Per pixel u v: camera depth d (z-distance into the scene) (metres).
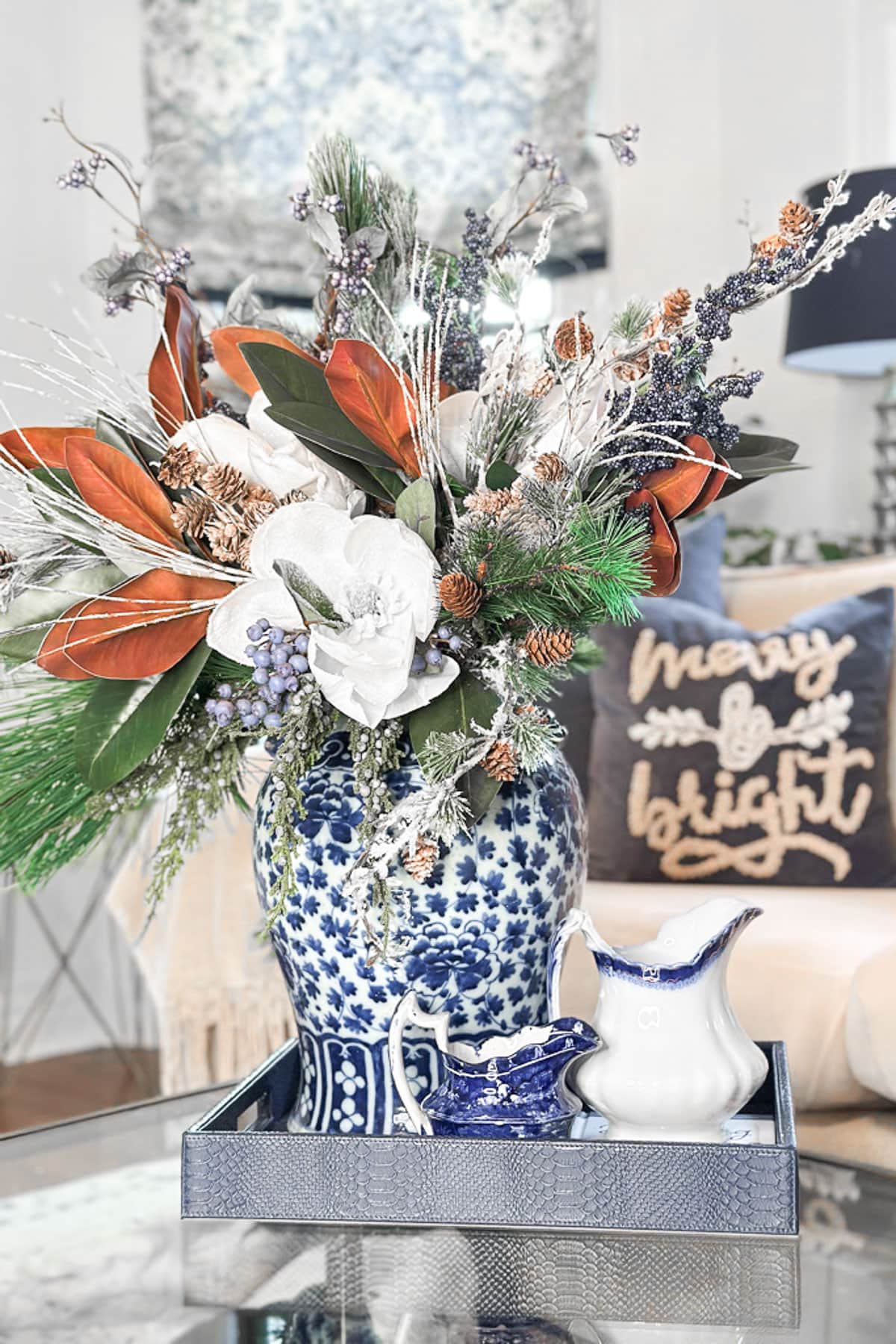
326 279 0.91
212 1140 0.78
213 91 3.41
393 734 0.81
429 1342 0.68
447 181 3.43
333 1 3.41
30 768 0.88
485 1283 0.72
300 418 0.76
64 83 3.27
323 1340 0.68
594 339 0.85
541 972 0.86
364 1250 0.75
